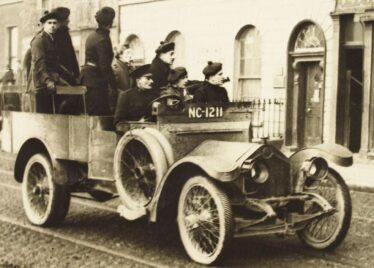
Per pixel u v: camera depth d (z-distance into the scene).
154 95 8.80
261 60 19.69
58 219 9.35
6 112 10.27
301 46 18.72
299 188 8.02
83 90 8.91
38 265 7.36
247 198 7.65
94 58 9.41
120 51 10.34
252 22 19.89
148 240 8.64
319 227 8.27
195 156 7.53
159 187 7.67
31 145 9.86
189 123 8.22
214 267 7.39
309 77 18.83
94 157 8.80
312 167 8.00
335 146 8.12
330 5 17.70
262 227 7.61
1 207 10.70
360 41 17.31
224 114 8.52
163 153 7.88
